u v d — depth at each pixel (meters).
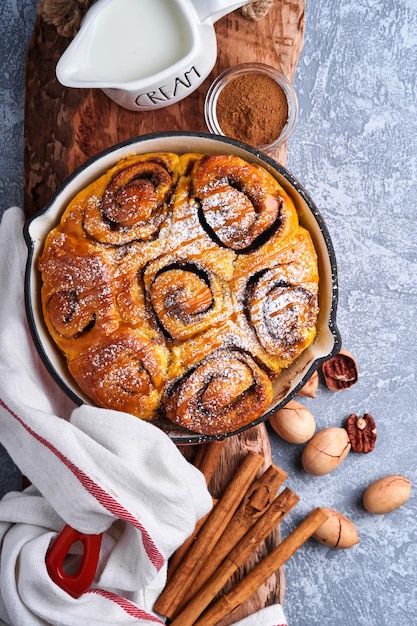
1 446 0.93
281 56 0.86
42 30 0.86
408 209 0.94
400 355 0.95
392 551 0.95
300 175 0.94
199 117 0.86
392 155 0.94
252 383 0.76
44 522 0.82
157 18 0.79
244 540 0.87
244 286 0.75
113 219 0.76
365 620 0.94
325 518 0.88
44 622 0.81
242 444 0.88
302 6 0.86
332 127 0.94
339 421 0.95
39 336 0.77
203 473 0.86
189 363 0.75
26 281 0.77
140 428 0.77
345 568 0.94
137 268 0.75
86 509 0.78
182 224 0.75
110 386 0.76
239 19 0.86
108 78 0.79
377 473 0.95
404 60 0.94
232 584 0.88
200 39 0.78
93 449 0.77
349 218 0.94
